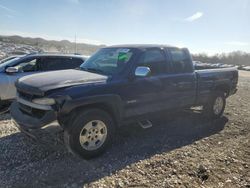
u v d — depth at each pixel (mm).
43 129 3838
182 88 5598
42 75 4516
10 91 7102
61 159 4156
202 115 6703
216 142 5160
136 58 4793
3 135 5086
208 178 3729
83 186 3420
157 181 3594
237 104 9219
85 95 3957
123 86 4461
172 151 4621
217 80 6617
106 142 4309
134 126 5875
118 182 3537
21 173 3684
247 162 4305
